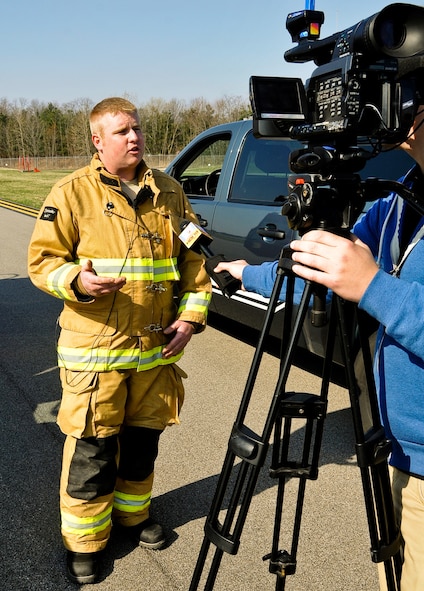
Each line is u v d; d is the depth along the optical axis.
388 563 1.46
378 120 1.25
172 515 2.90
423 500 1.39
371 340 2.51
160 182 2.47
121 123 2.24
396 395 1.40
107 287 2.12
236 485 1.45
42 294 7.27
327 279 1.20
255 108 1.38
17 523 2.85
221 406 4.11
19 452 3.50
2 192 25.28
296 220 1.32
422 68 1.23
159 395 2.51
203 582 2.46
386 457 1.36
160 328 2.43
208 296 2.58
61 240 2.27
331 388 4.38
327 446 3.57
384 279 1.19
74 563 2.46
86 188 2.29
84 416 2.32
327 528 2.82
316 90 1.36
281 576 1.68
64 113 81.19
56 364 4.91
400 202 1.46
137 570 2.54
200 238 2.00
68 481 2.42
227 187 5.00
